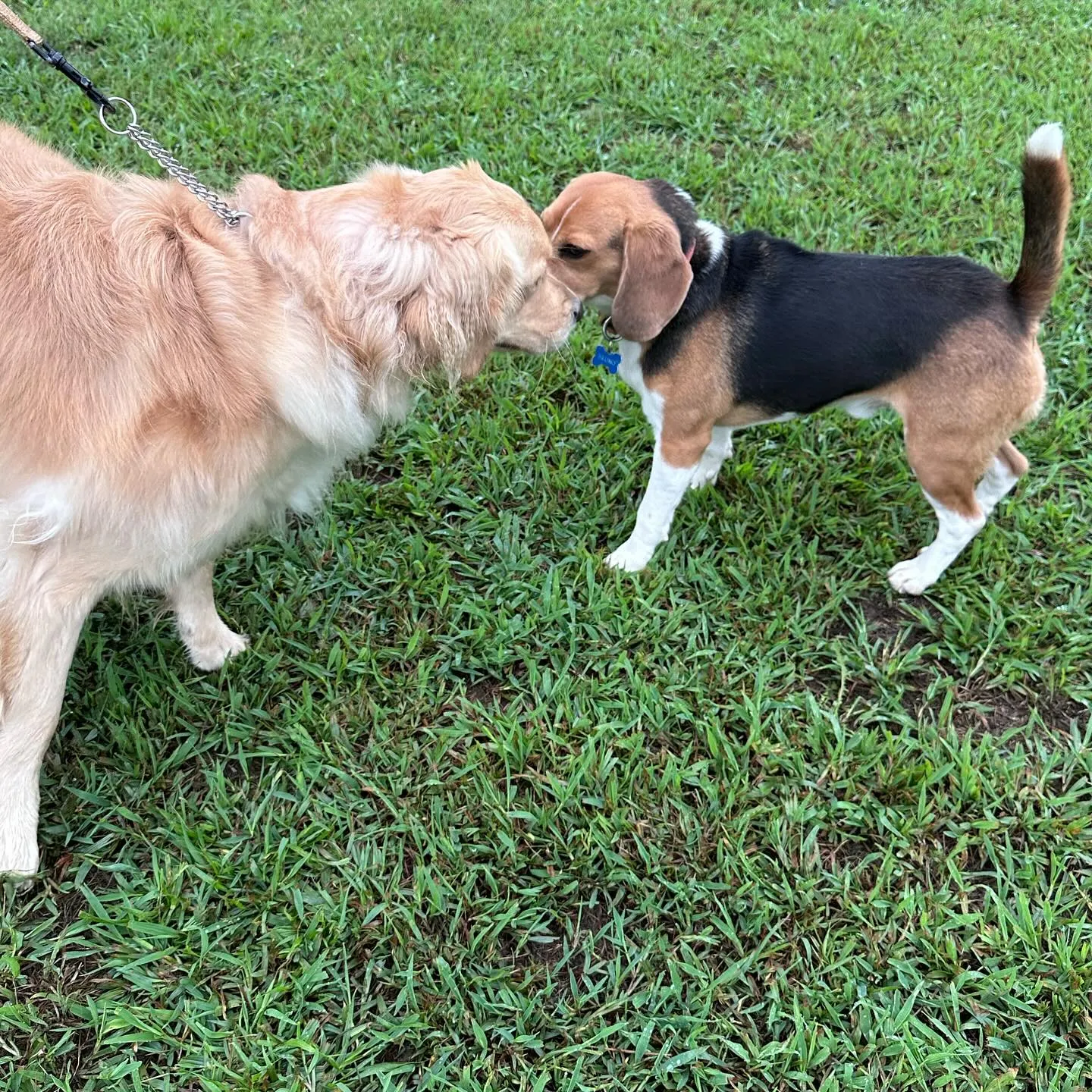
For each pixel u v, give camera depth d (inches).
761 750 41.1
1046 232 39.4
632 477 50.4
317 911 36.3
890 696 43.2
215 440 32.6
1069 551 47.7
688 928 36.8
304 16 80.3
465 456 51.2
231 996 35.0
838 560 48.3
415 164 65.2
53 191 32.9
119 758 39.9
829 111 72.7
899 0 87.6
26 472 31.6
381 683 42.4
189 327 32.2
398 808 39.2
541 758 40.7
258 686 42.4
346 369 33.8
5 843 35.9
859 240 61.0
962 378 41.1
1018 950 36.2
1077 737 41.8
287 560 46.7
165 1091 33.3
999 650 44.8
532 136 68.1
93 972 35.3
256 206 33.7
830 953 36.0
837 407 48.6
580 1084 33.6
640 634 44.6
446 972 35.2
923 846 38.9
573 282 45.1
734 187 65.7
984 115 72.1
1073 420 52.2
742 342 43.1
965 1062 34.3
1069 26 83.3
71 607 33.6
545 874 37.7
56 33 74.1
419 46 77.0
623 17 82.0
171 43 74.9
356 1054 33.6
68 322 31.4
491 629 44.9
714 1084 33.7
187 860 37.7
